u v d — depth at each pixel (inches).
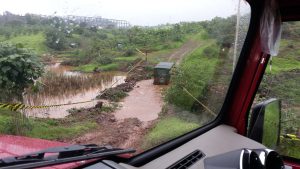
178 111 107.9
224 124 132.7
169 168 75.7
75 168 56.6
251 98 132.4
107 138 75.2
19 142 59.3
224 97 132.9
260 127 112.9
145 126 86.7
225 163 58.8
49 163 49.4
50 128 69.1
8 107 59.2
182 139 95.4
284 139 133.4
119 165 61.5
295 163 128.1
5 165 45.4
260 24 123.9
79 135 71.5
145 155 77.5
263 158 60.6
